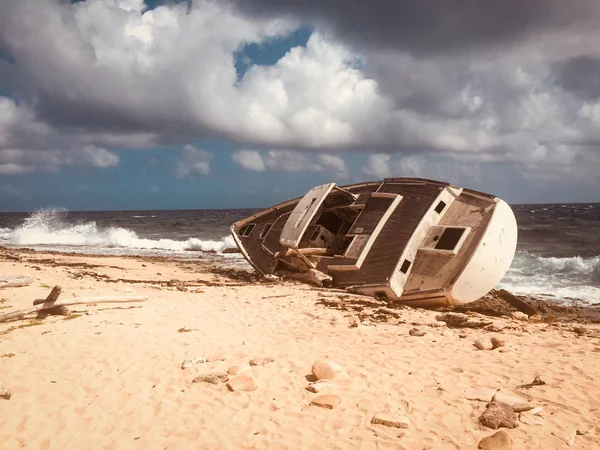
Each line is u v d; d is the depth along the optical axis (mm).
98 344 8641
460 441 5457
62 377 7176
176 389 6840
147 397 6582
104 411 6195
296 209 19938
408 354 8375
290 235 18750
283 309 12391
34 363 7688
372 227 16172
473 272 13484
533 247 37125
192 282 18812
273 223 22219
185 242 40875
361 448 5344
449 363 7875
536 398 6492
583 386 6871
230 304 13070
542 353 8516
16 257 23812
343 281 16031
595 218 69500
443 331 10078
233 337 9414
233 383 6855
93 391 6742
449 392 6711
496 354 8406
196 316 11336
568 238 42281
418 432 5668
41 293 12953
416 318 11719
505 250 14164
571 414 6031
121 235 46156
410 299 14070
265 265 20922
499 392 6648
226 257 32156
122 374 7336
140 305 12367
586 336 10398
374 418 5883
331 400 6375
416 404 6363
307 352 8461
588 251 34312
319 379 7133
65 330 9430
